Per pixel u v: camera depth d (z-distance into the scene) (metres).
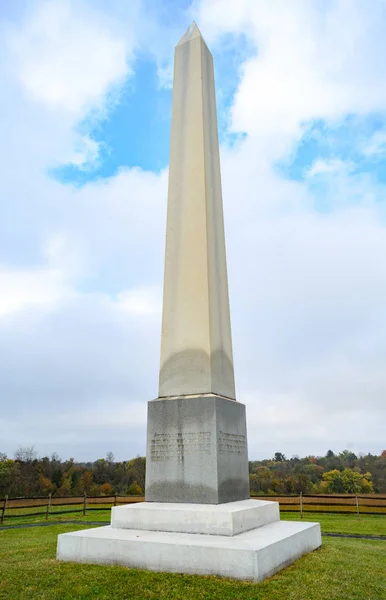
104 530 8.02
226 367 10.07
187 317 9.79
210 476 8.37
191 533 7.54
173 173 11.18
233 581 6.27
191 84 11.84
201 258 10.09
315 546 9.14
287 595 5.90
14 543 10.55
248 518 8.02
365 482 38.16
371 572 7.46
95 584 6.26
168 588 6.06
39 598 5.84
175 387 9.45
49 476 45.88
